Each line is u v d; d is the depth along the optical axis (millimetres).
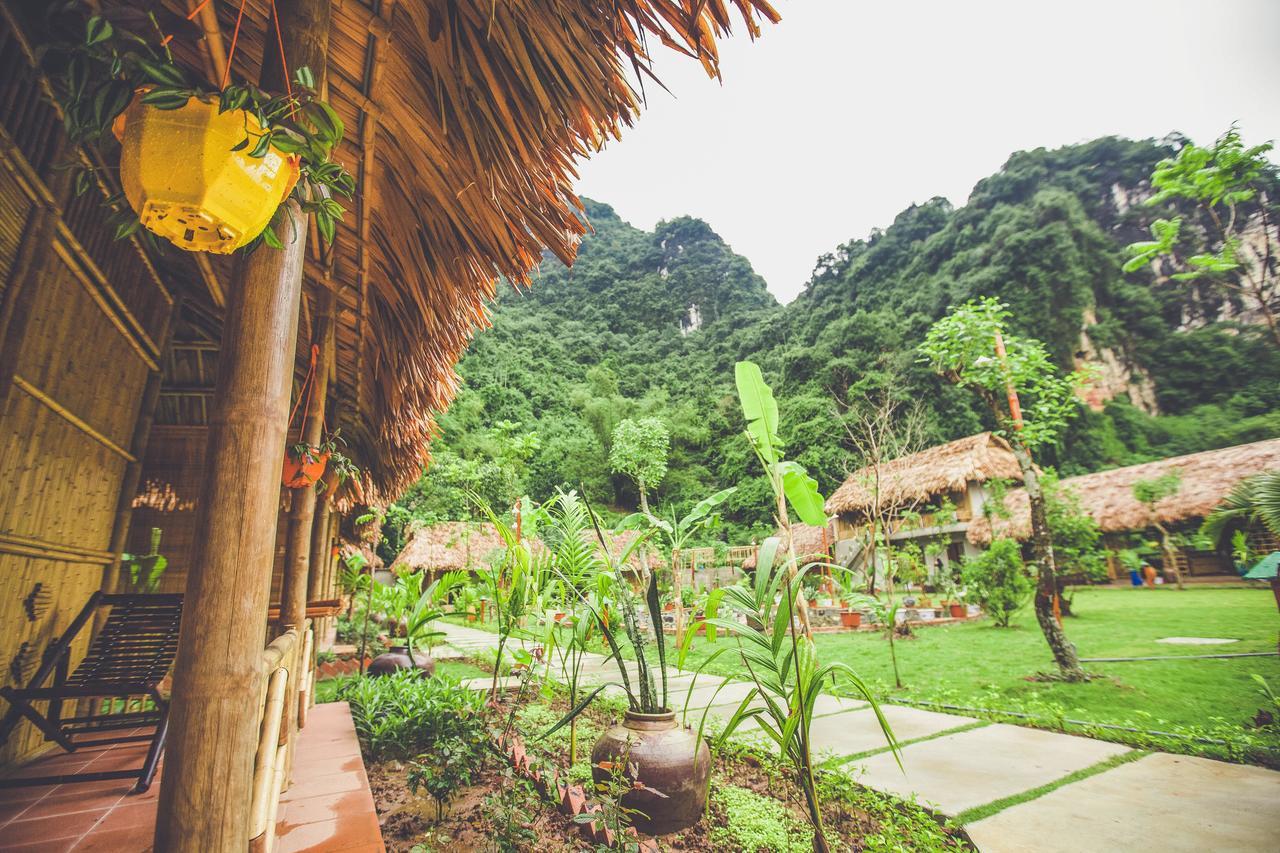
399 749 3393
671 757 2436
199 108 787
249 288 971
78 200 2494
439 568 16078
